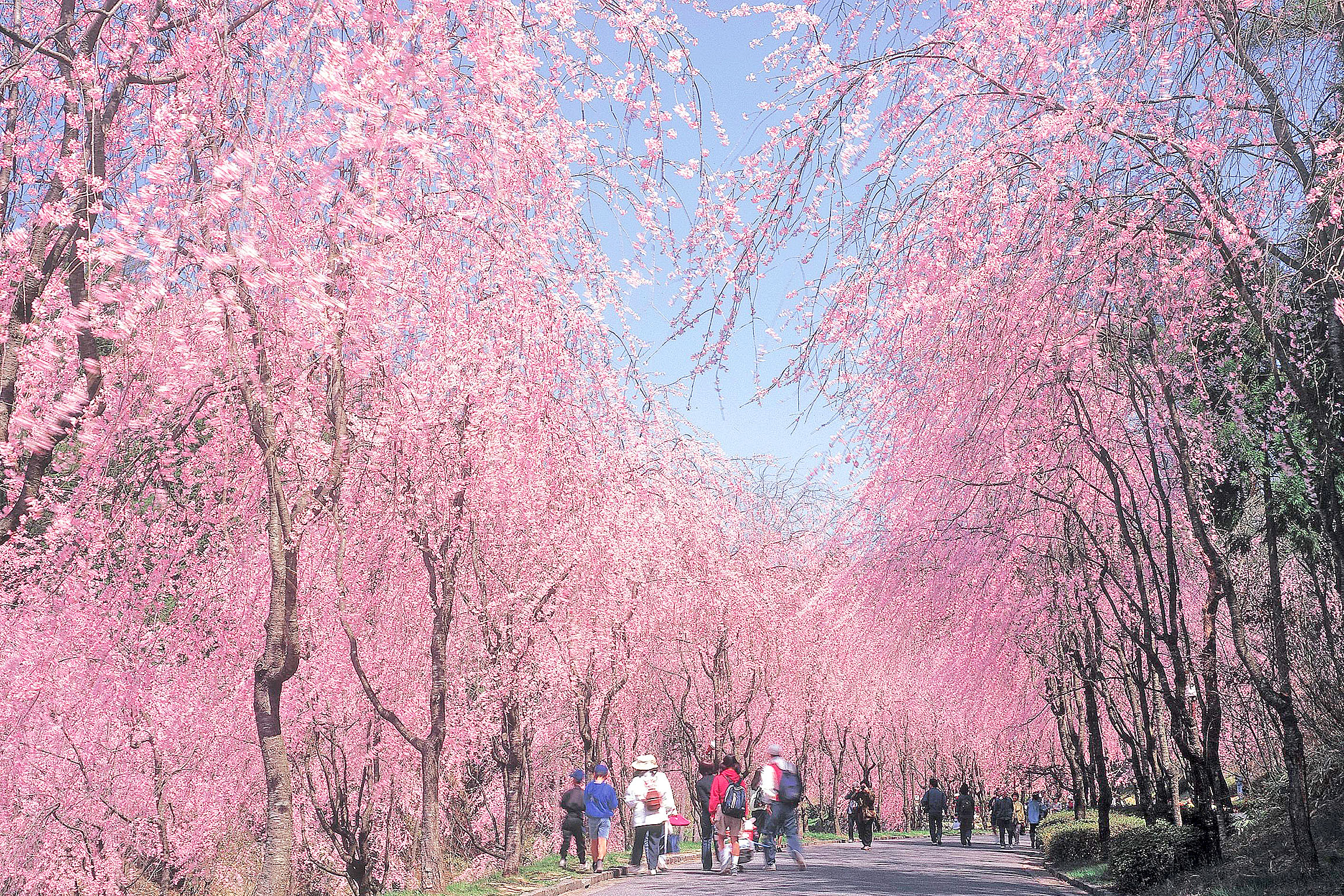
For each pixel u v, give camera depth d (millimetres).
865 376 12133
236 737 16266
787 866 20516
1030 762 31141
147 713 15148
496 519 15375
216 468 11383
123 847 17516
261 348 8492
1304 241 9531
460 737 18484
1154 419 14227
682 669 27766
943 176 10148
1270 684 12742
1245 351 12422
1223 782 16469
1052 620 19266
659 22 8391
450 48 8344
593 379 12336
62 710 13719
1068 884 18344
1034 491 14727
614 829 27078
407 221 9906
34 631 11609
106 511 10430
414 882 19438
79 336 8070
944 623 20734
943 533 17422
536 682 18969
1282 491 14359
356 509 14320
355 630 15531
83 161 7941
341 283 8711
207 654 14430
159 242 7488
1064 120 8906
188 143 8047
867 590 20688
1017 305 10250
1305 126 8961
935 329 10883
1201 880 13781
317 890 19906
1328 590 14711
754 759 34594
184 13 8219
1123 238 9570
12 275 7902
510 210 9539
